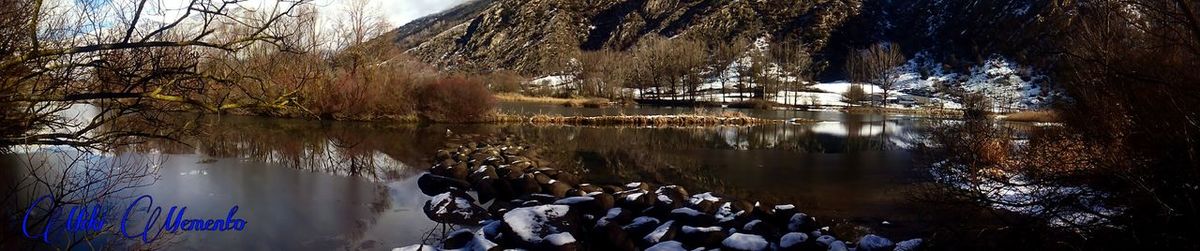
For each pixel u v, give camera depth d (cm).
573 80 7781
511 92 6881
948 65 7512
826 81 8481
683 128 3131
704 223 877
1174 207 556
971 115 2148
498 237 788
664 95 6988
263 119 2816
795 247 756
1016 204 700
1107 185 636
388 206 1013
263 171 1280
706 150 2055
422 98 3030
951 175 988
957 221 834
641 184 1235
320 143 1941
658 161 1759
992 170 912
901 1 10981
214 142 1747
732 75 8419
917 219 948
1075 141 740
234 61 718
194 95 618
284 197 1027
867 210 1034
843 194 1198
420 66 3575
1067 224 673
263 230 826
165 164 1264
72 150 1045
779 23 10669
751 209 1014
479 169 1288
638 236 837
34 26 425
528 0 14612
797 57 7906
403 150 1842
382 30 3025
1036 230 676
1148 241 582
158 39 507
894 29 9975
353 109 2808
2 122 481
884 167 1587
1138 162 602
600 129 2981
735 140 2453
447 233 861
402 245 797
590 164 1692
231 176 1191
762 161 1752
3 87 445
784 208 929
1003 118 3241
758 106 5634
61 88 509
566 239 733
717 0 12088
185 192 1005
